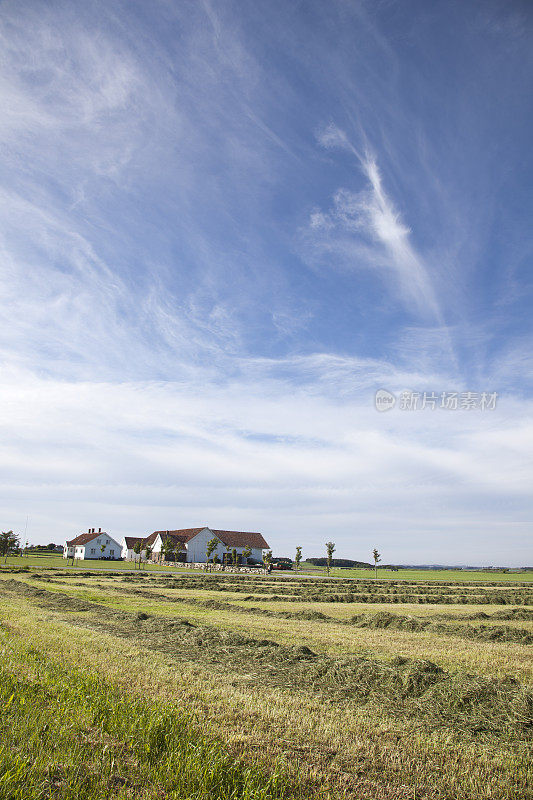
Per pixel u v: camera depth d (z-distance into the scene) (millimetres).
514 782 7824
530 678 14070
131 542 138875
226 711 10031
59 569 79812
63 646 15453
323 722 9836
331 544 114188
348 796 7082
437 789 7480
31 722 8367
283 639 20297
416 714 10773
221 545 124500
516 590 58844
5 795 6168
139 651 15805
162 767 7215
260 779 7176
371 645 19188
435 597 43344
